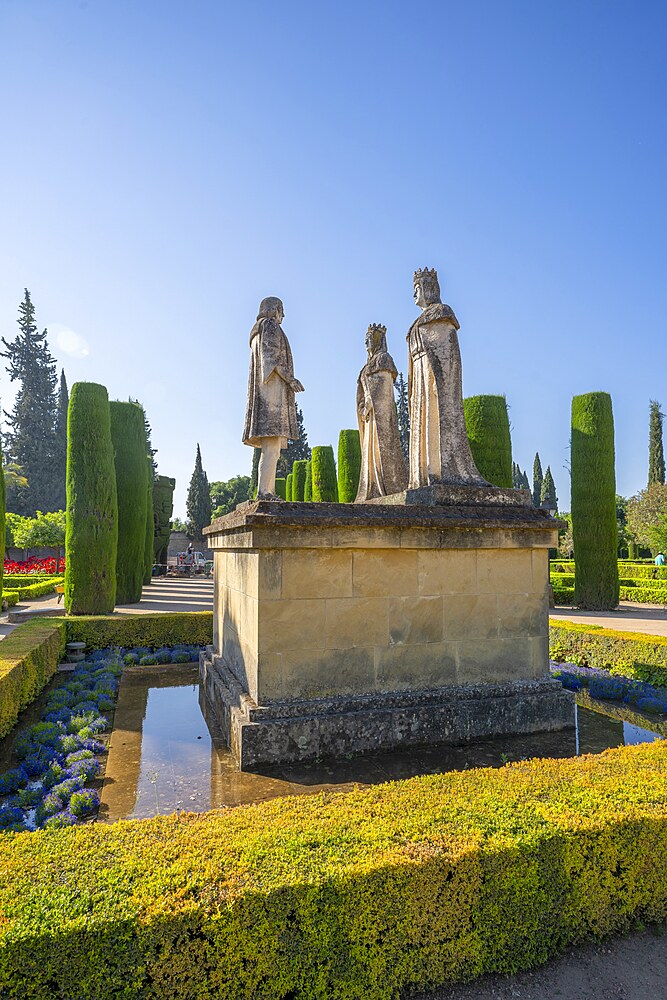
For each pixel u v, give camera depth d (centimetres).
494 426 1653
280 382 701
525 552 662
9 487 5278
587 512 1944
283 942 256
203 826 310
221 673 732
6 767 557
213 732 643
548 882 304
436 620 618
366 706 570
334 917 263
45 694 819
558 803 341
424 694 594
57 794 471
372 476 857
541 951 300
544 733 623
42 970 227
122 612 1593
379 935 271
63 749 573
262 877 263
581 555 1956
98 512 1484
